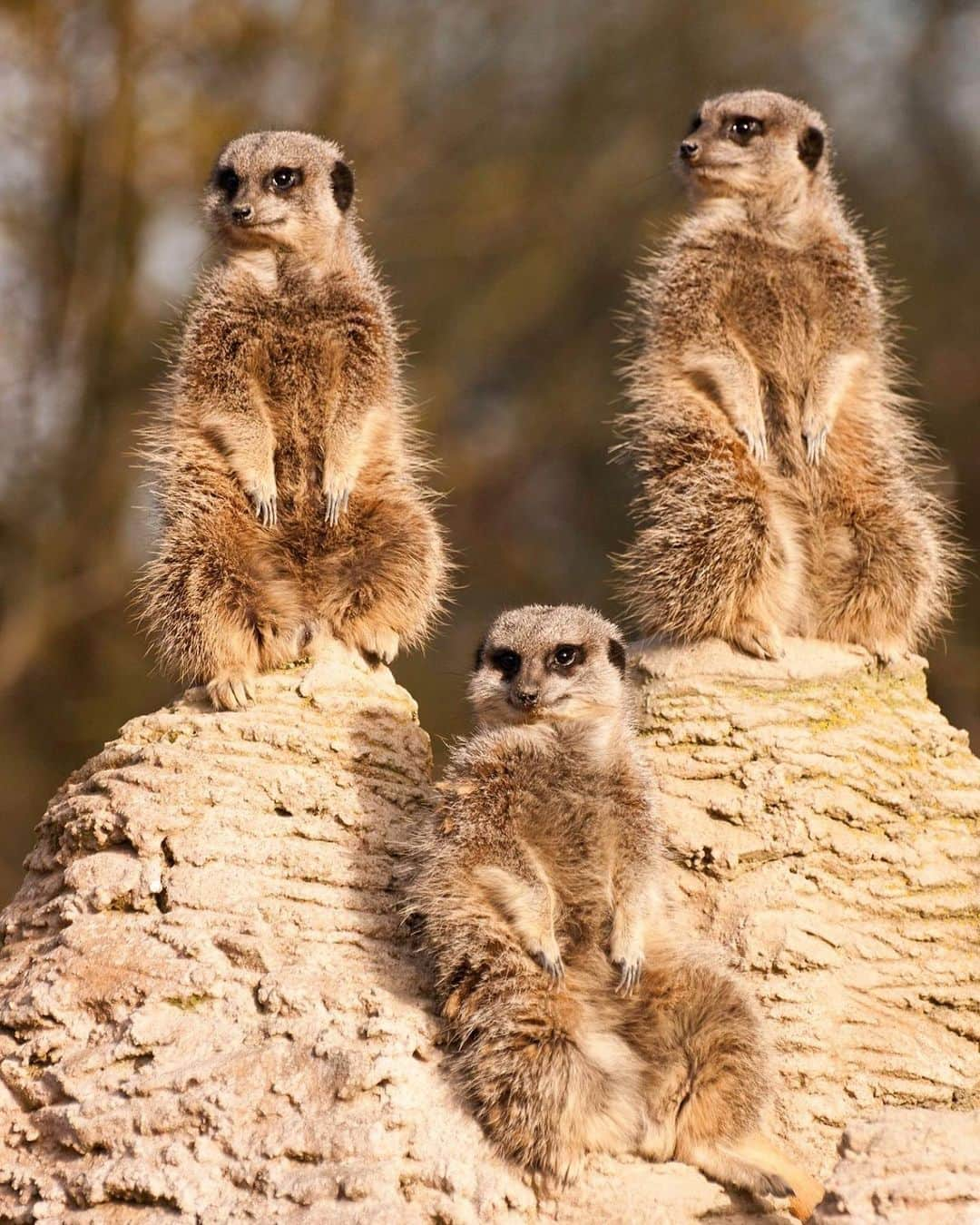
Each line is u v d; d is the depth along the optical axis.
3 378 26.75
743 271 12.70
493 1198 8.84
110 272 26.70
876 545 12.01
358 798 10.34
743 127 13.11
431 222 30.72
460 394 32.03
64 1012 9.67
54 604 25.38
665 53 34.22
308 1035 9.34
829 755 11.03
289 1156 8.98
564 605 11.01
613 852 9.70
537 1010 9.12
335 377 11.52
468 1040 9.25
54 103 26.42
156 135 27.05
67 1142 9.24
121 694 26.00
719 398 12.38
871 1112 10.04
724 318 12.64
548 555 31.67
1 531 26.22
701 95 33.69
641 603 11.95
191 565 10.89
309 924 9.88
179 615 10.88
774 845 10.77
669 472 12.21
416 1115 9.05
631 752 9.98
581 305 33.34
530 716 9.87
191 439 11.33
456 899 9.43
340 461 11.23
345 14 28.59
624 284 33.09
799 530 12.15
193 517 11.05
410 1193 8.88
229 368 11.34
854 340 12.68
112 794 10.27
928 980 10.55
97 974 9.73
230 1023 9.51
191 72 27.64
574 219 32.25
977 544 30.12
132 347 26.86
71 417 26.75
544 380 32.50
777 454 12.39
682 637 11.73
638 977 9.32
